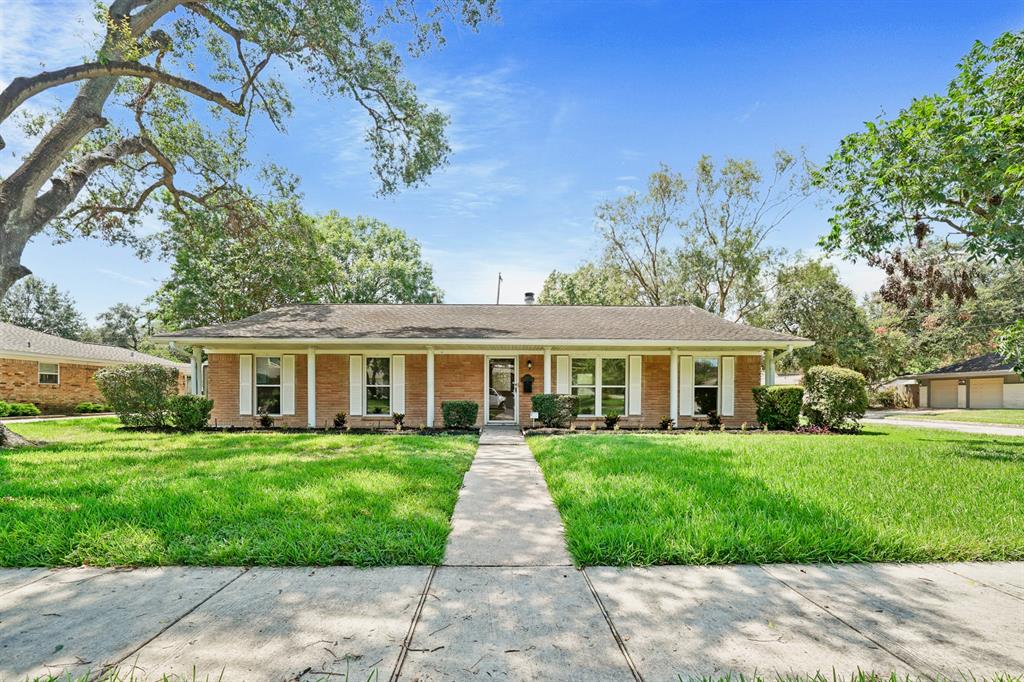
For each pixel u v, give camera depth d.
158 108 15.27
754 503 4.80
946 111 8.52
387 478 5.93
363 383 14.07
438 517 4.52
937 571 3.46
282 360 14.03
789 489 5.33
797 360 28.95
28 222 10.38
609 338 13.33
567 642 2.49
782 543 3.76
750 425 13.67
